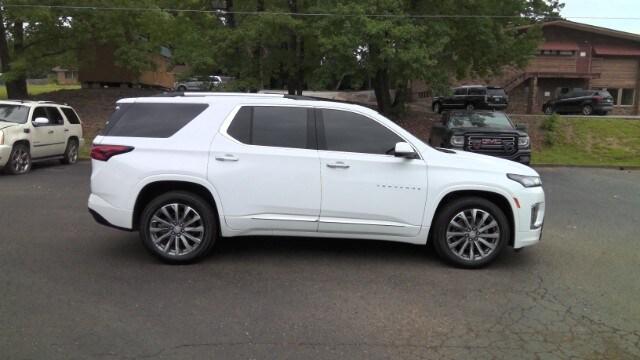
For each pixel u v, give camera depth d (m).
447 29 20.36
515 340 4.38
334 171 6.14
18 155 13.23
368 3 18.69
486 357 4.09
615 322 4.79
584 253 7.03
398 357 4.05
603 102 33.84
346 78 23.91
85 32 21.30
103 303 4.96
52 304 4.91
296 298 5.18
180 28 22.95
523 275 6.05
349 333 4.44
